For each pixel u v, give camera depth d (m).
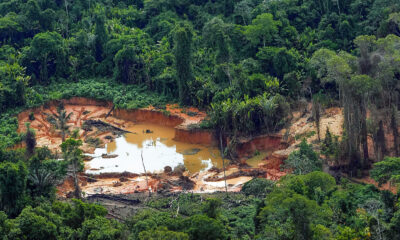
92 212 65.56
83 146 105.12
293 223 53.50
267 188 75.25
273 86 109.69
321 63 91.81
